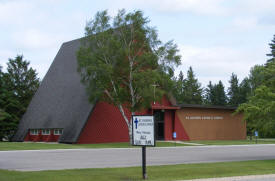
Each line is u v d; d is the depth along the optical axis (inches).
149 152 1128.8
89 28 1496.1
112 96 1494.8
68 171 597.3
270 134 895.7
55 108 1820.9
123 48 1467.8
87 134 1603.1
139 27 1488.7
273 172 658.2
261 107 871.1
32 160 827.4
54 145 1405.0
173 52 1478.8
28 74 2404.0
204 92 4242.1
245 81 3745.1
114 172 599.2
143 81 1406.3
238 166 727.7
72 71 1898.4
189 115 1987.0
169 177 569.0
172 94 1863.9
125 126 1740.9
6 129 1980.8
